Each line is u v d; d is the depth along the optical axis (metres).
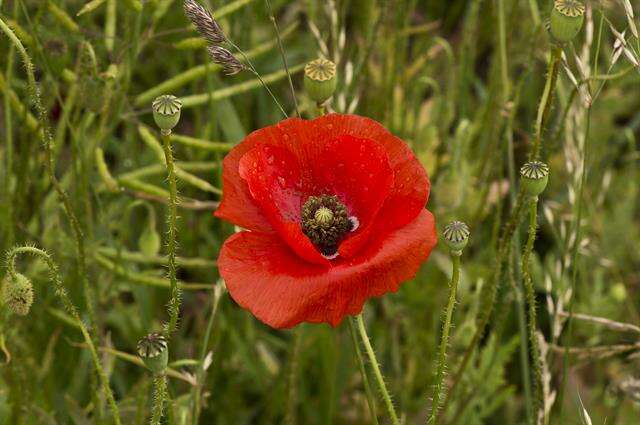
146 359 0.75
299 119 0.77
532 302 0.82
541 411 0.85
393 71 0.98
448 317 0.76
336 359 0.96
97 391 0.85
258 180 0.76
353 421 0.99
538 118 0.82
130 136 0.98
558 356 0.98
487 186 0.96
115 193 0.93
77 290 0.92
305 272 0.75
